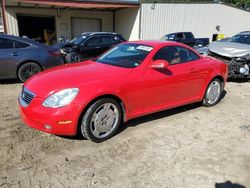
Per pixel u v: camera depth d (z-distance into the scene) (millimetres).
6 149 3555
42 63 7434
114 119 3939
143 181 2990
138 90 4082
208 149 3742
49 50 7637
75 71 4086
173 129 4363
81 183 2926
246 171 3240
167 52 4629
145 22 19688
